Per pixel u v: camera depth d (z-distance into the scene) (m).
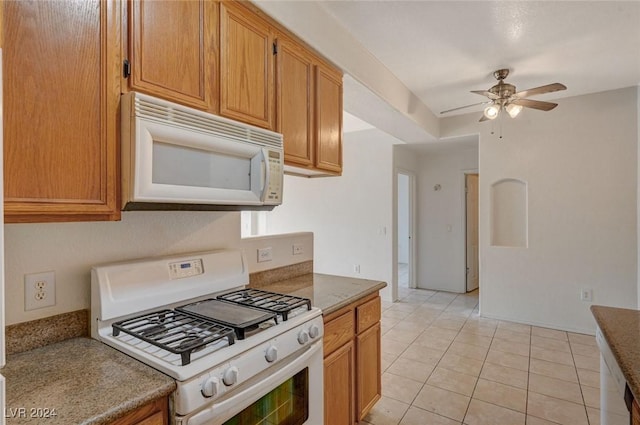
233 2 1.55
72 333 1.30
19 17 0.91
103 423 0.83
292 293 2.00
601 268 3.62
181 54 1.32
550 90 2.75
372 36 2.47
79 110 1.03
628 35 2.46
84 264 1.34
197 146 1.27
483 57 2.80
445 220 5.77
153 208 1.24
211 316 1.37
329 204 5.61
